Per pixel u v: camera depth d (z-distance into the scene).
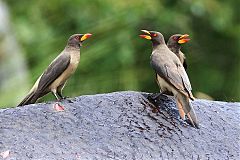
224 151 7.94
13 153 7.44
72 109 8.12
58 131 7.81
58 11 17.33
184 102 8.30
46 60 15.98
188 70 18.42
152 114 8.20
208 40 18.75
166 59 8.65
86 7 17.19
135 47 17.17
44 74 8.80
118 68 16.41
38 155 7.44
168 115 8.23
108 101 8.27
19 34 16.39
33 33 16.61
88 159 7.47
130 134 7.88
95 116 8.05
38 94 8.76
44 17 17.23
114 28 16.80
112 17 16.94
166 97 8.58
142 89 17.20
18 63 15.66
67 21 17.20
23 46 16.28
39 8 17.27
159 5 17.36
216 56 18.72
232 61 18.77
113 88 16.14
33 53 16.23
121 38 16.64
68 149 7.57
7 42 15.64
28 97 8.84
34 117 7.96
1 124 7.81
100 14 17.09
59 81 8.82
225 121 8.38
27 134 7.70
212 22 17.86
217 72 18.55
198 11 17.59
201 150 7.89
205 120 8.34
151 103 8.39
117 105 8.23
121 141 7.77
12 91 14.93
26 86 15.18
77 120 7.97
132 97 8.38
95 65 16.25
